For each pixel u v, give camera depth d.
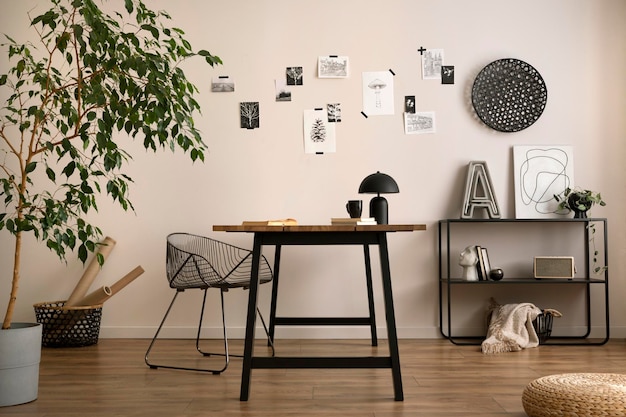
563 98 5.18
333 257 5.17
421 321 5.14
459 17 5.19
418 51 5.18
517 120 5.14
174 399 3.23
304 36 5.19
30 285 5.18
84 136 2.88
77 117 3.00
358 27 5.19
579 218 4.94
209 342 4.96
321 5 5.19
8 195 2.98
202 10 5.20
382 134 5.17
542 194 5.12
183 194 5.18
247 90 5.19
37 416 2.92
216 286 4.00
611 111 5.17
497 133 5.16
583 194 4.94
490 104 5.14
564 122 5.18
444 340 5.02
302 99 5.18
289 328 5.13
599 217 5.16
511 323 4.66
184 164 5.18
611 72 5.18
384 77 5.18
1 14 5.18
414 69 5.19
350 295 5.15
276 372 3.85
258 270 3.33
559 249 5.16
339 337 5.13
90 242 2.97
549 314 4.85
